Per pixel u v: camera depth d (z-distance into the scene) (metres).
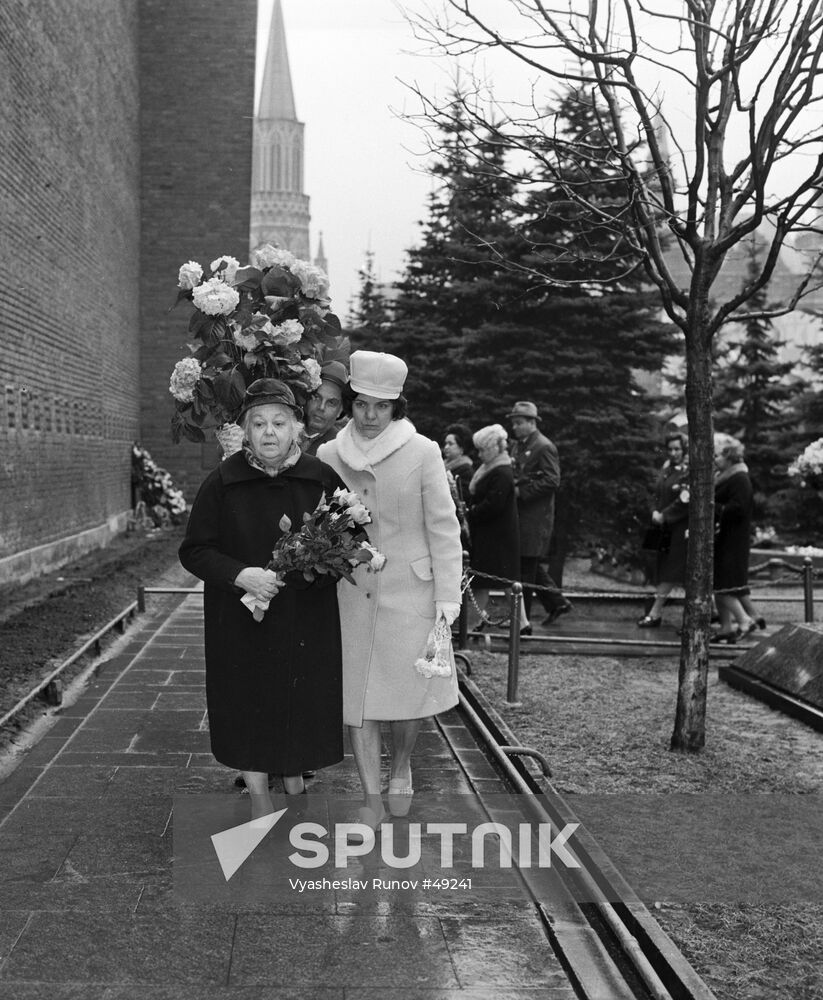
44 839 4.69
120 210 24.00
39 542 15.14
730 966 3.85
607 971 3.57
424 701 4.67
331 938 3.80
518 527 10.44
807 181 5.99
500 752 5.95
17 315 13.59
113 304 22.84
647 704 8.14
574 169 7.23
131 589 13.83
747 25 6.30
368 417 4.68
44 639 9.39
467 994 3.45
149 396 28.59
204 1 28.47
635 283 25.53
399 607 4.69
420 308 29.50
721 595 11.02
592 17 6.59
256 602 4.25
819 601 13.89
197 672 8.54
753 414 31.30
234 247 28.89
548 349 25.45
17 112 13.48
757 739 7.20
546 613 12.52
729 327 37.16
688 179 6.74
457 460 11.73
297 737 4.41
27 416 14.29
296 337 4.95
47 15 15.32
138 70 27.98
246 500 4.45
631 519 25.94
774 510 27.91
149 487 26.12
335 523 4.22
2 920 3.89
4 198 12.83
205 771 5.74
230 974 3.53
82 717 6.98
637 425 26.00
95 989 3.42
